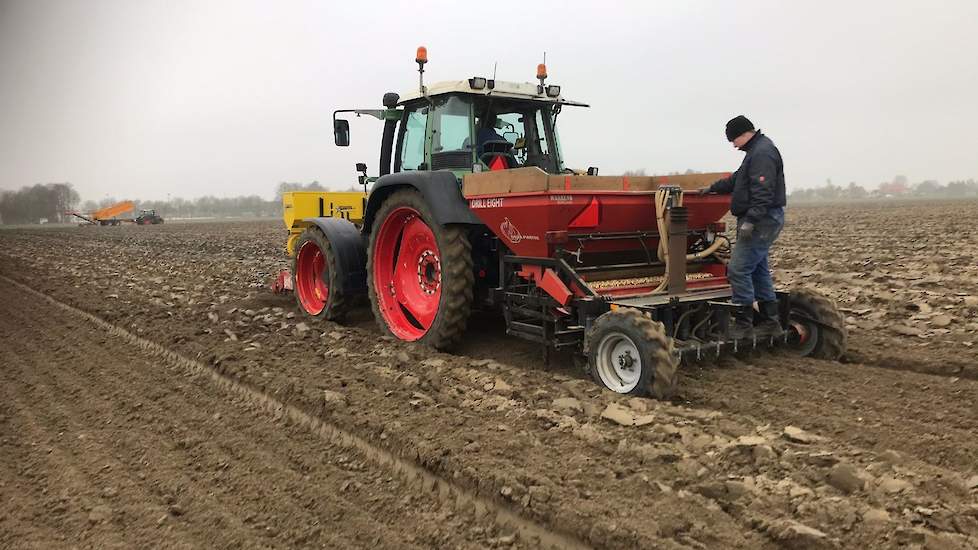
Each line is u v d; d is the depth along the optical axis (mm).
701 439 3557
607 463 3328
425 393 4582
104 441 4066
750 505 2863
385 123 7238
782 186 4961
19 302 9469
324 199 8438
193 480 3500
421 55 6395
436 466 3402
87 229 44031
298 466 3633
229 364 5410
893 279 9438
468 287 5746
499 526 2938
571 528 2789
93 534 2992
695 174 5766
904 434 3738
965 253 12664
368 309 8320
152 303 8773
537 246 5109
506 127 6676
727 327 4910
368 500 3217
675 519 2758
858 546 2561
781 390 4539
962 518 2693
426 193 5625
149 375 5473
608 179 5215
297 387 4660
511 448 3520
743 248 4926
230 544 2877
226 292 9906
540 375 5035
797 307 5445
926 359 5109
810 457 3271
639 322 4336
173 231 36656
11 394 5082
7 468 3740
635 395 4379
